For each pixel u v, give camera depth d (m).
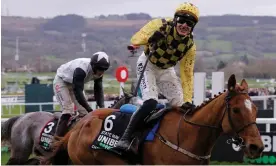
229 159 9.34
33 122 8.08
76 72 7.23
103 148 5.89
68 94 7.68
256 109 5.14
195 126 5.40
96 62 7.23
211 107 5.37
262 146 4.94
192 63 5.81
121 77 12.02
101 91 7.59
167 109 5.71
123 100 7.05
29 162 7.13
